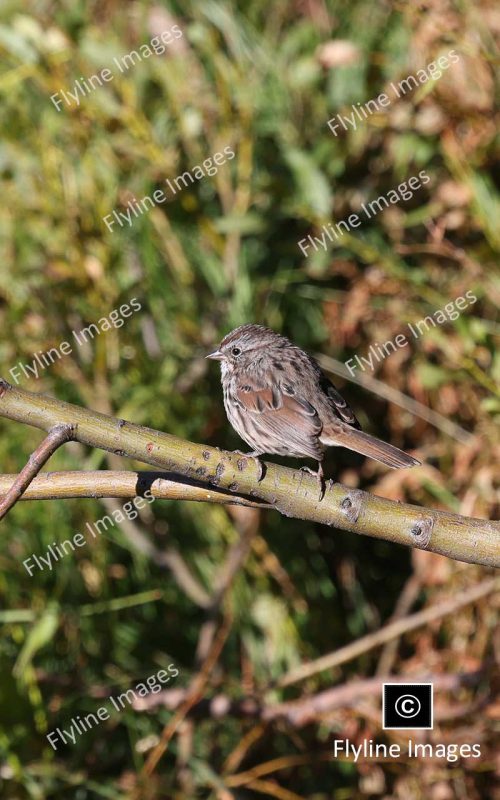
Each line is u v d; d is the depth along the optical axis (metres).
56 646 10.65
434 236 10.50
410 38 11.14
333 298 11.10
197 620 11.17
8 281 10.96
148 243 10.88
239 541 10.66
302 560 11.24
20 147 11.18
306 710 10.12
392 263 10.80
